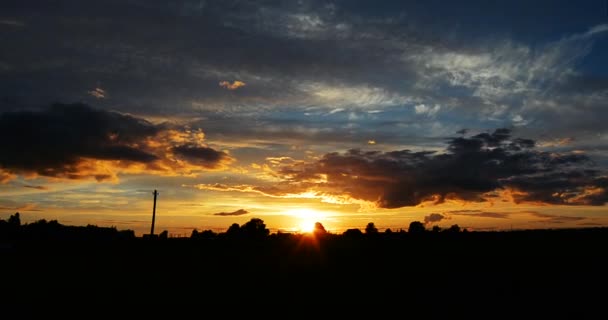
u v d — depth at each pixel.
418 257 38.28
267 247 45.62
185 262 39.97
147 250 46.81
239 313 22.72
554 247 38.44
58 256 43.59
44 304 24.73
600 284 28.11
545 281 29.28
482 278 30.81
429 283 30.02
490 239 42.19
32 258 42.69
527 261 35.06
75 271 36.41
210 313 22.67
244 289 29.23
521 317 21.28
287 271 35.31
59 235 63.84
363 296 26.69
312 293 27.75
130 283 31.53
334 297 26.56
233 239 50.84
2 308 23.64
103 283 31.55
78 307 23.98
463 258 37.19
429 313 22.38
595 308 22.73
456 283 29.67
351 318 21.61
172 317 21.84
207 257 41.94
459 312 22.39
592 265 33.19
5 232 65.00
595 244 38.69
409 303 24.64
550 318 21.00
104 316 21.95
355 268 35.62
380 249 41.62
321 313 22.67
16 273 35.50
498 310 22.69
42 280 32.72
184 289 29.33
